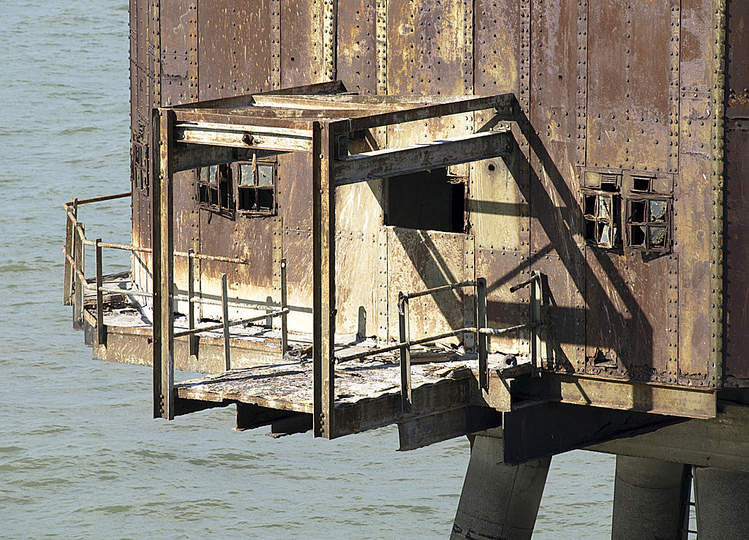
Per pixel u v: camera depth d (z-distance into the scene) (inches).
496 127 2468.0
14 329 6402.6
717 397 2532.0
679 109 2274.9
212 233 2819.9
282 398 2190.0
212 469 5300.2
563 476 5167.3
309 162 2672.2
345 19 2613.2
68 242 3061.0
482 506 2810.0
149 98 2923.2
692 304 2306.8
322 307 2085.4
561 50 2389.3
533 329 2461.9
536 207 2455.7
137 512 4980.3
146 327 2714.1
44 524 4904.0
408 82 2564.0
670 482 3122.5
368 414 2187.5
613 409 2586.1
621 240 2367.1
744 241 2272.4
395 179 2834.6
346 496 5073.8
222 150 2361.0
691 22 2244.1
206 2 2770.7
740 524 2699.3
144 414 5718.5
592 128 2372.0
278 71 2694.4
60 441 5442.9
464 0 2481.5
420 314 2605.8
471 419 2420.0
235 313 2802.7
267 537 4798.2
